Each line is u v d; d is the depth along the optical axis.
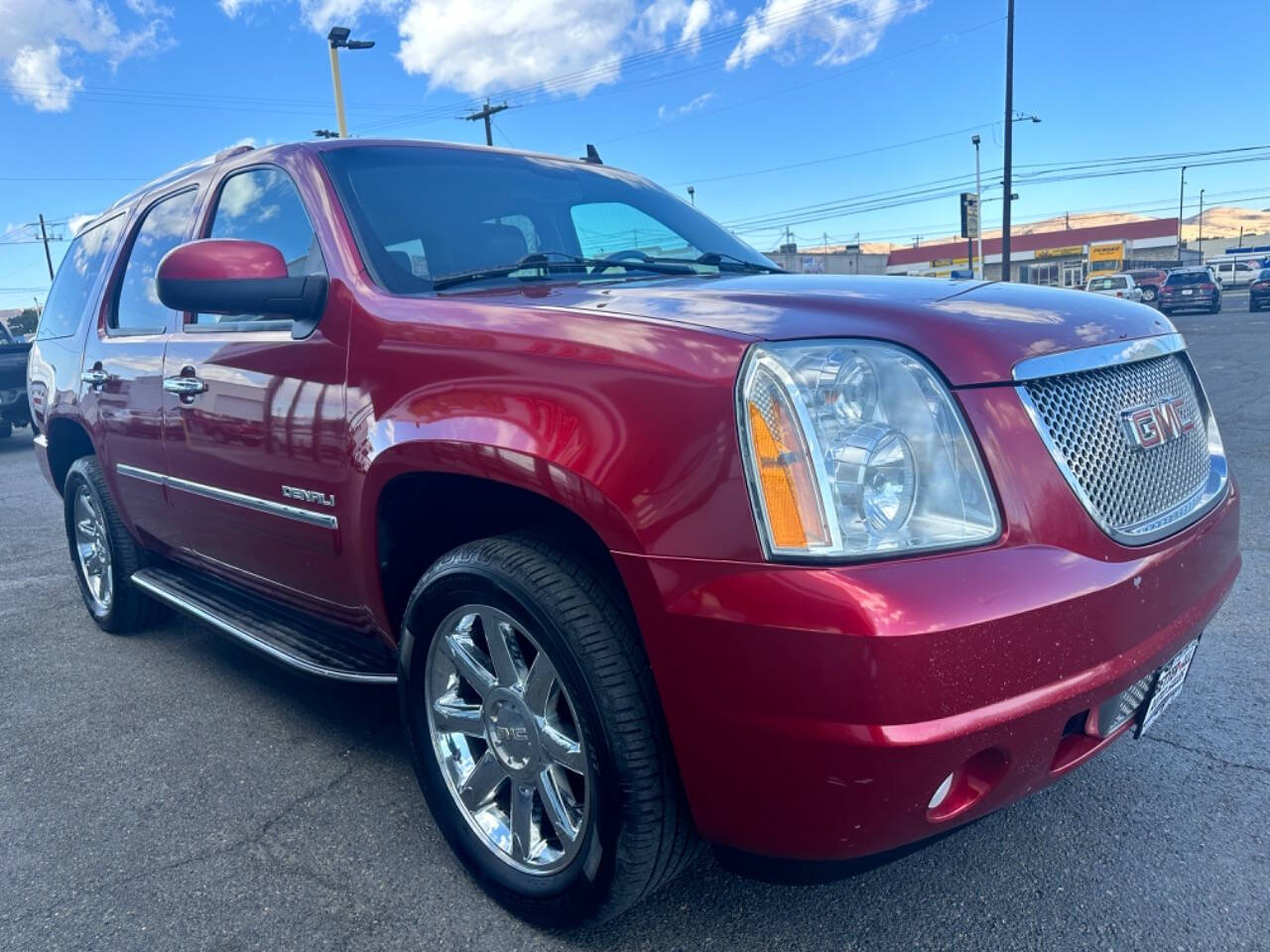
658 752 1.93
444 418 2.17
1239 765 2.79
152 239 3.74
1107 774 2.77
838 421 1.75
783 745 1.70
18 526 7.27
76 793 2.90
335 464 2.50
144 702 3.61
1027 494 1.82
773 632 1.67
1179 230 72.25
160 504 3.53
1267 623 3.84
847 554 1.67
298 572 2.85
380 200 2.81
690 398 1.80
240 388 2.86
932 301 2.08
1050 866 2.35
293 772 3.00
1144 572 1.93
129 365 3.55
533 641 2.07
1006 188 30.27
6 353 12.85
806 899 2.28
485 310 2.23
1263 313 30.75
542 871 2.17
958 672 1.64
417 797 2.81
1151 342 2.30
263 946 2.17
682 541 1.77
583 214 3.26
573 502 1.91
